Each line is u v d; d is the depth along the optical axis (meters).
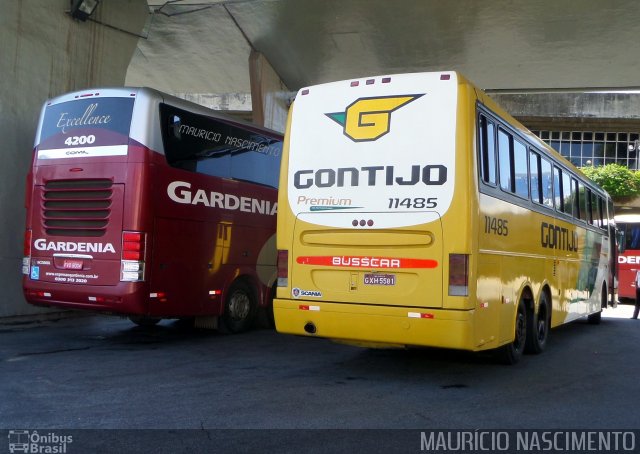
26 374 6.94
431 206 6.48
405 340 6.49
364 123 6.92
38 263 8.98
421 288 6.46
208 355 8.45
